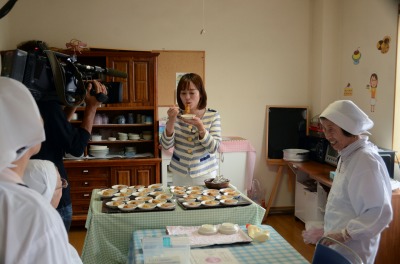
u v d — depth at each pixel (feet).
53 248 2.83
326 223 6.61
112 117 14.25
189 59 14.46
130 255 6.07
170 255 5.02
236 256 5.41
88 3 13.76
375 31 12.23
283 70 15.07
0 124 2.80
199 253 5.49
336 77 14.46
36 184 4.34
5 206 2.75
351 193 5.91
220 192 7.98
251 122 15.10
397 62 11.25
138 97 13.24
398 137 11.35
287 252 5.58
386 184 5.91
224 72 14.74
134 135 13.73
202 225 6.44
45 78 5.80
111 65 12.96
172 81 14.43
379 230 5.65
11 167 3.10
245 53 14.79
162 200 7.27
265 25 14.80
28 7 13.48
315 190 13.21
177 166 8.63
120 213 6.61
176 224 6.75
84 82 6.47
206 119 8.55
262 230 6.27
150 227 6.66
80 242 12.07
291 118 15.17
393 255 9.48
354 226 5.65
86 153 13.55
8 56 5.46
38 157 6.16
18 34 13.51
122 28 14.01
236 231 6.24
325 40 14.30
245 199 7.56
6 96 2.87
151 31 14.19
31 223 2.77
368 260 5.98
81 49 12.77
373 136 12.41
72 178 12.96
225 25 14.57
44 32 13.62
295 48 15.05
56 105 6.40
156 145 13.44
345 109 6.05
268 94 15.08
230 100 14.89
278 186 15.40
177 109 8.32
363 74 12.91
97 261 6.53
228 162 13.80
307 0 14.93
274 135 15.12
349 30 13.66
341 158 6.36
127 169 13.21
